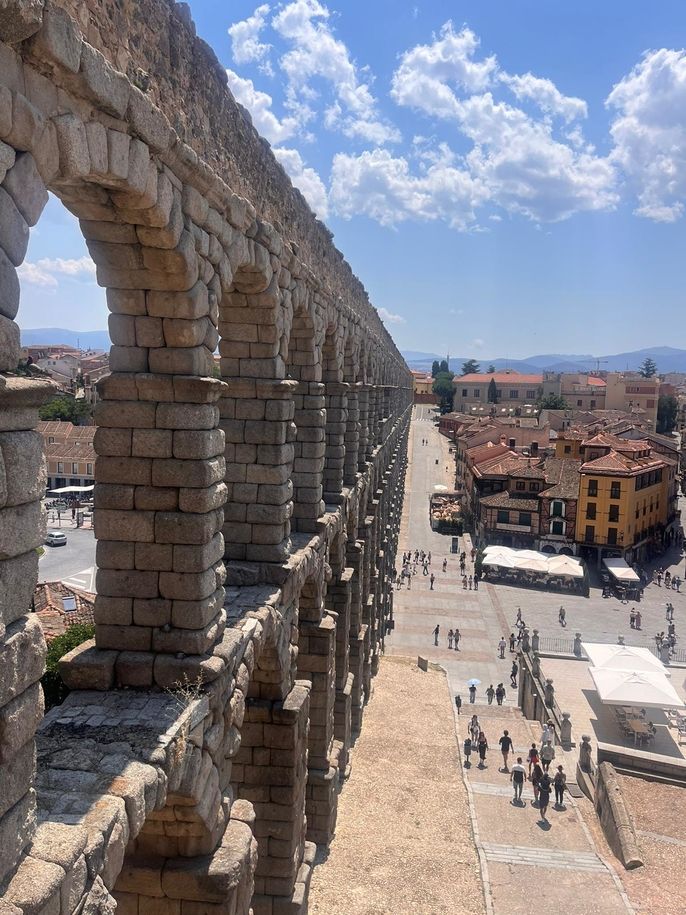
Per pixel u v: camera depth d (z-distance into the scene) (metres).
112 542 12.35
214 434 12.59
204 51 12.48
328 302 24.12
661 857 25.45
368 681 38.06
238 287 16.05
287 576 17.05
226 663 12.43
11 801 6.54
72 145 7.99
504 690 47.50
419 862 23.58
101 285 11.78
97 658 12.09
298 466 22.28
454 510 101.75
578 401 185.50
